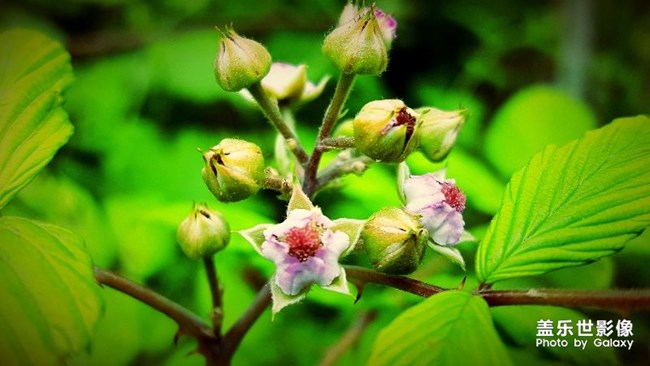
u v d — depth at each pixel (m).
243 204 0.15
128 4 0.25
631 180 0.09
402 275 0.09
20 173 0.09
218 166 0.09
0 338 0.07
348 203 0.13
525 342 0.12
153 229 0.15
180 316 0.10
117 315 0.14
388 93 0.24
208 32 0.23
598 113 0.24
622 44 0.26
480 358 0.07
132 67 0.22
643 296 0.08
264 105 0.10
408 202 0.10
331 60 0.10
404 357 0.07
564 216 0.09
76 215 0.15
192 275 0.16
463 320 0.08
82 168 0.20
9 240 0.07
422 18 0.25
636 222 0.08
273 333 0.15
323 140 0.10
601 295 0.08
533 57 0.26
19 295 0.07
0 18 0.24
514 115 0.14
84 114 0.21
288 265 0.09
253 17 0.24
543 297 0.08
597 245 0.08
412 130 0.09
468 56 0.26
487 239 0.09
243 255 0.13
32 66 0.10
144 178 0.19
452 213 0.10
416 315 0.08
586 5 0.25
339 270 0.09
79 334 0.07
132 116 0.21
